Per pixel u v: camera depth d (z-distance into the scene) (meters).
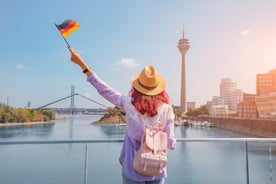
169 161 17.55
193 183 13.66
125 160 2.32
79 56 2.48
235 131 97.62
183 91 182.88
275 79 119.69
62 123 150.62
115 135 63.09
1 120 124.00
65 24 2.45
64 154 11.16
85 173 3.84
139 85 2.34
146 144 2.16
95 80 2.43
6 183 11.91
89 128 100.88
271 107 85.56
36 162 13.45
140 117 2.26
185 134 83.38
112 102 2.39
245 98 124.12
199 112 163.88
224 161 15.03
